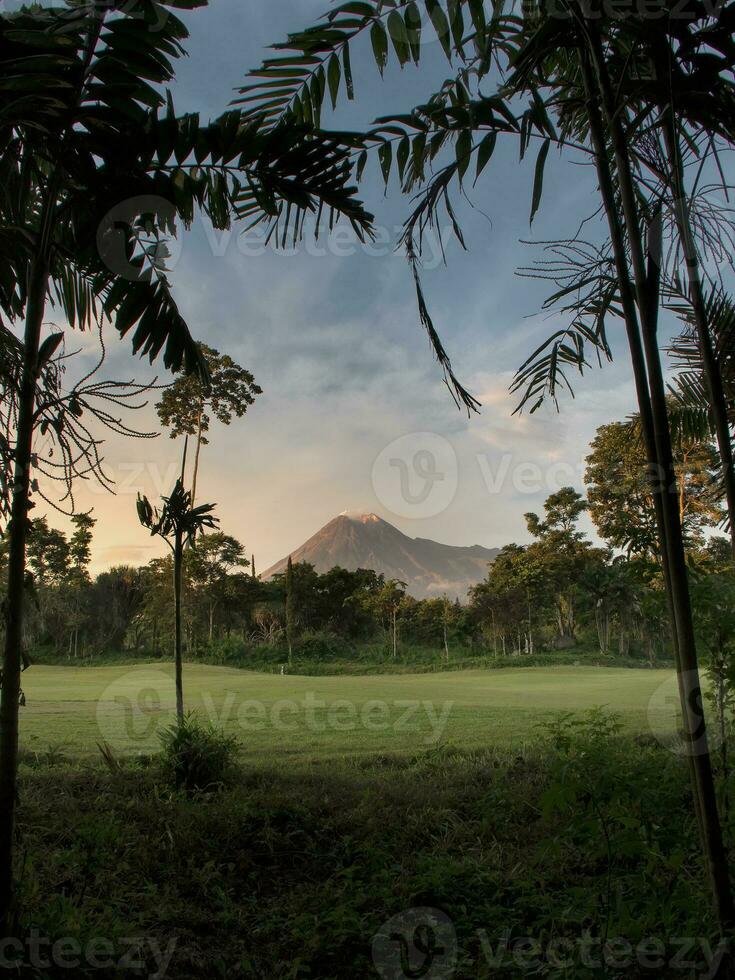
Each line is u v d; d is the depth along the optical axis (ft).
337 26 9.25
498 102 8.74
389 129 9.80
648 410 8.15
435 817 16.30
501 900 11.94
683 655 7.54
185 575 99.30
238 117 9.60
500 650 124.16
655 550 10.92
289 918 11.37
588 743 9.64
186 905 11.72
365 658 111.55
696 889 8.61
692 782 7.63
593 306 11.37
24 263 11.08
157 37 8.65
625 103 8.20
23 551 8.80
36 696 50.21
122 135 8.91
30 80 7.85
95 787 18.40
